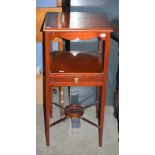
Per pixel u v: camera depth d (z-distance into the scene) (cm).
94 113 233
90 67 183
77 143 202
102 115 190
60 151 194
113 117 228
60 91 221
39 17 214
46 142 200
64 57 197
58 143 201
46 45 168
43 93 239
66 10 215
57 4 217
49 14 195
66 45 228
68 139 205
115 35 198
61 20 180
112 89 234
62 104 223
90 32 164
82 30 163
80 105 221
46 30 162
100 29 163
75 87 233
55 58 195
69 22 175
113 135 209
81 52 206
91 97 236
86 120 204
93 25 170
